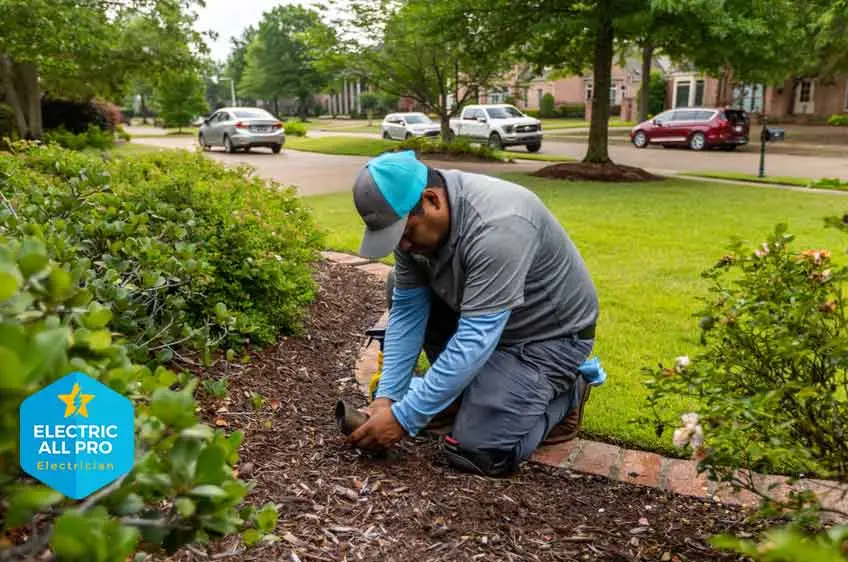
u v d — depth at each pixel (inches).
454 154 722.2
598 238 286.5
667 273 226.1
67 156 202.4
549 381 104.6
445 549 81.1
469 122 933.2
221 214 149.9
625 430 117.5
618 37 535.2
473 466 101.5
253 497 87.7
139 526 41.9
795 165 674.2
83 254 116.7
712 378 76.2
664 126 920.3
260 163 695.1
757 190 463.5
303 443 106.3
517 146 965.8
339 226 313.4
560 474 104.3
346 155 805.9
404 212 90.7
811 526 69.4
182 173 181.6
